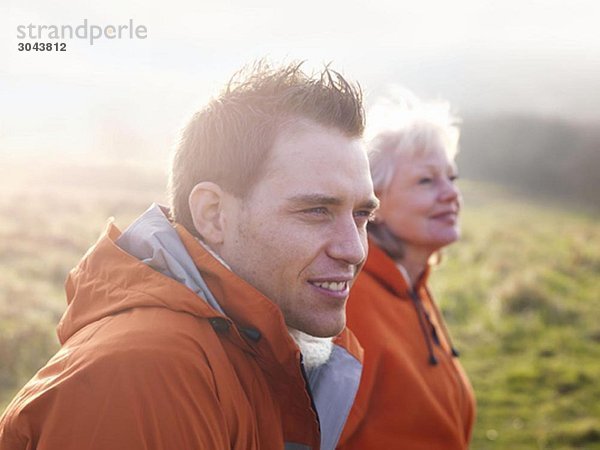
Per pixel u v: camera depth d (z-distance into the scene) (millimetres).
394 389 2285
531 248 11258
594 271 9930
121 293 1246
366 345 2279
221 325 1265
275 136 1270
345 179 1271
